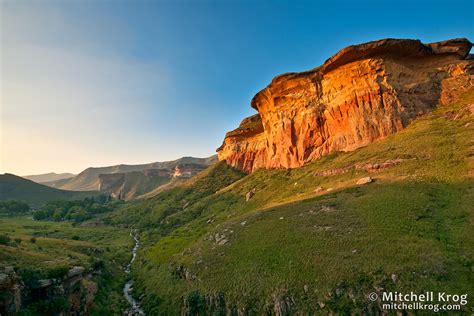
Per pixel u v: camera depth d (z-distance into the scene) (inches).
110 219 5831.7
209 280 1626.5
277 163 4503.0
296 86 4001.0
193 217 4151.1
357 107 3198.8
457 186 1652.3
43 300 1371.8
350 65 3324.3
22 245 2183.8
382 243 1310.3
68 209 7332.7
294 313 1190.3
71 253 2426.2
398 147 2487.7
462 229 1283.2
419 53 3161.9
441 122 2647.6
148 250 3198.8
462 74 3144.7
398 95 3024.1
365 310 1054.4
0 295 1177.4
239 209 3412.9
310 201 2149.4
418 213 1476.4
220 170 6437.0
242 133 6122.1
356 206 1753.2
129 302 2034.9
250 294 1379.2
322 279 1235.2
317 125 3676.2
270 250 1617.9
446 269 1079.6
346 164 2751.0
